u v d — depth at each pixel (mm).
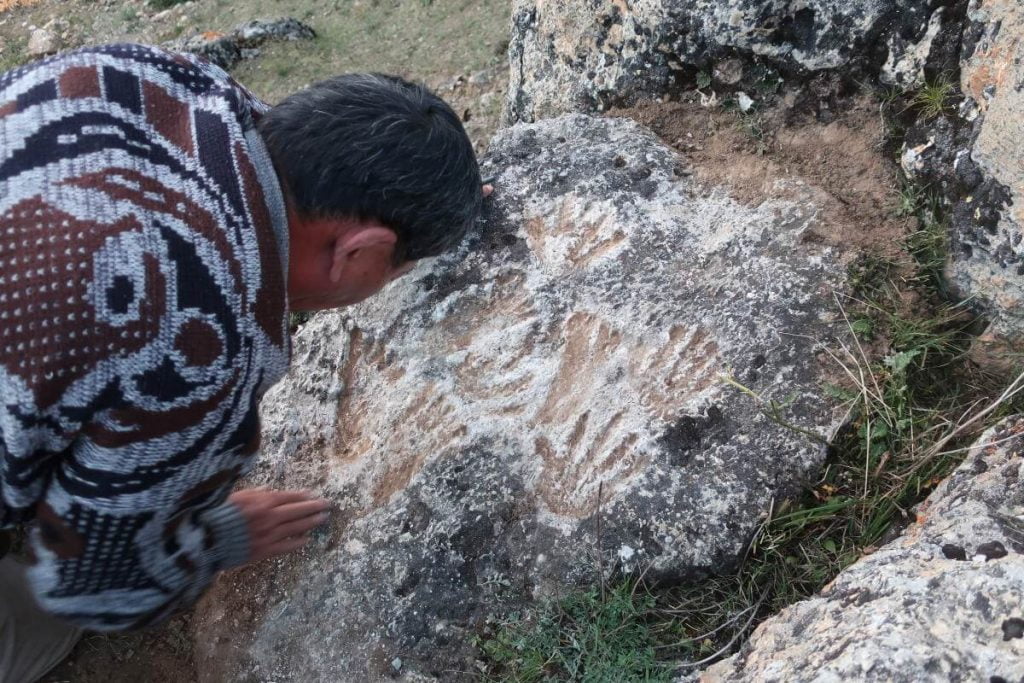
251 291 1091
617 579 1783
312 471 2113
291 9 5992
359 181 1157
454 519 1904
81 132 1067
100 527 1178
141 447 1100
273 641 1927
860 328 1906
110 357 1025
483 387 2086
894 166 2193
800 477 1772
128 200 1040
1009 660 1249
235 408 1142
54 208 1023
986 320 1944
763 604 1727
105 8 6793
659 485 1814
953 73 2086
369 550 1942
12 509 1264
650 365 1984
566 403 2000
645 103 2545
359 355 2254
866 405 1814
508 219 2299
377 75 1294
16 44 6645
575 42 2691
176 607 1444
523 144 2455
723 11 2307
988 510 1499
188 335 1055
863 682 1284
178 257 1045
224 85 1190
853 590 1503
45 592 1289
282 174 1156
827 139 2295
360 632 1867
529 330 2113
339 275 1267
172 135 1113
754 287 1999
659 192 2262
